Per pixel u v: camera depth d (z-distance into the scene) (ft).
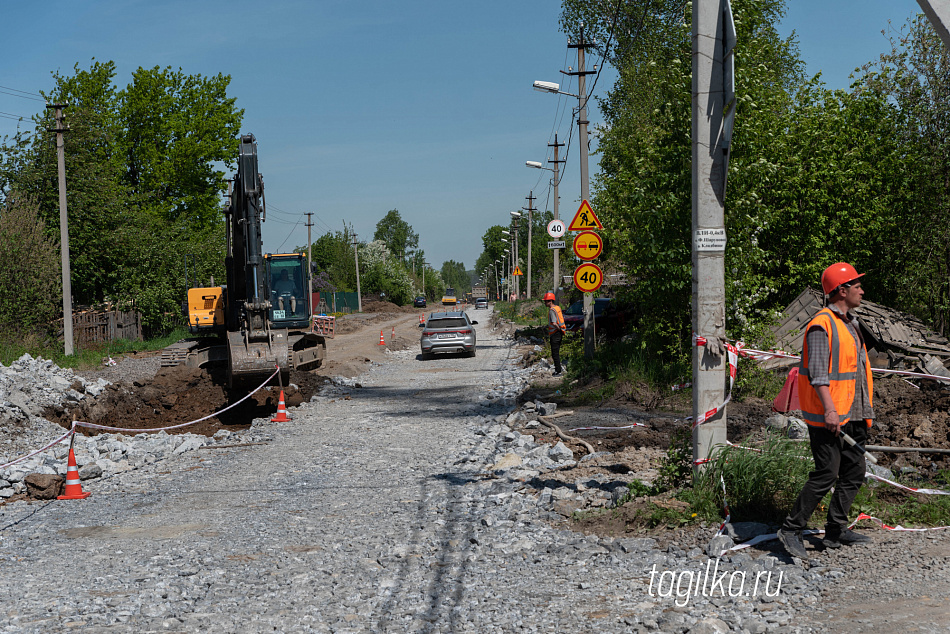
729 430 31.19
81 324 103.19
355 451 35.19
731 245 40.50
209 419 50.03
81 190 112.16
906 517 18.29
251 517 24.00
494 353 94.43
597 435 34.01
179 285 126.11
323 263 352.69
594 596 15.58
